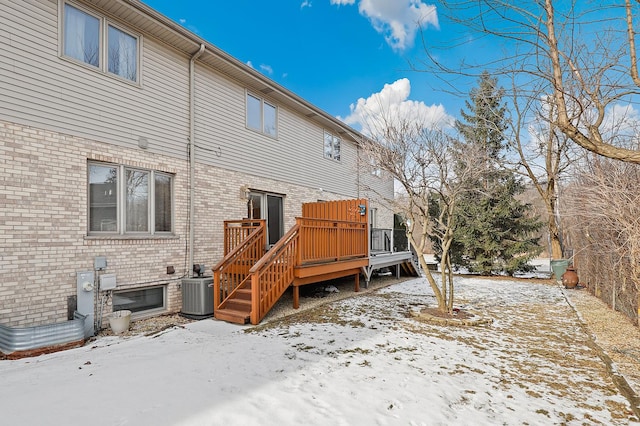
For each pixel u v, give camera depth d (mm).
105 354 4543
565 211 9000
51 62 5449
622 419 3078
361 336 5457
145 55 6848
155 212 6992
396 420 2980
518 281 12703
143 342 5105
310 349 4785
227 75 8742
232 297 7000
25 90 5156
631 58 3299
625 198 5230
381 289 10328
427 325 6223
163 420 2859
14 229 4980
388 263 11477
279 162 10492
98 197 6086
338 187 13578
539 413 3164
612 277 7648
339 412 3076
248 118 9430
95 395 3281
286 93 10172
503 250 14273
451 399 3393
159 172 7113
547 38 3551
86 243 5754
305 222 7719
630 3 3283
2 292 4836
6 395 3275
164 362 4180
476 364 4352
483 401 3375
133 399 3209
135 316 6520
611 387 3734
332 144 13414
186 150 7598
